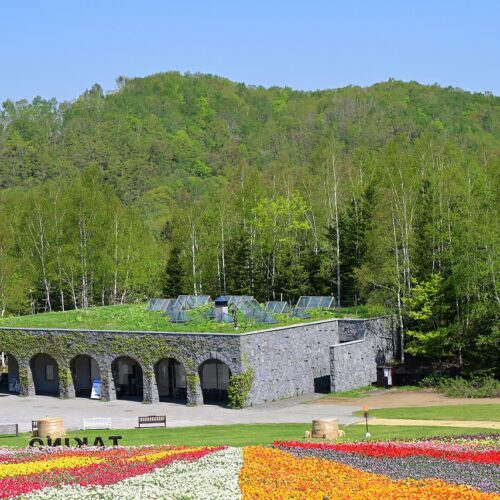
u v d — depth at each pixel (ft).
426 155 313.73
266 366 189.47
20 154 613.52
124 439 138.92
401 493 83.35
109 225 330.13
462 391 188.96
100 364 200.64
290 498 82.64
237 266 297.94
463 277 206.49
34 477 98.63
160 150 645.10
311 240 319.68
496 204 216.13
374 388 209.97
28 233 329.52
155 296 349.41
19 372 213.66
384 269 225.35
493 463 98.32
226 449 112.16
